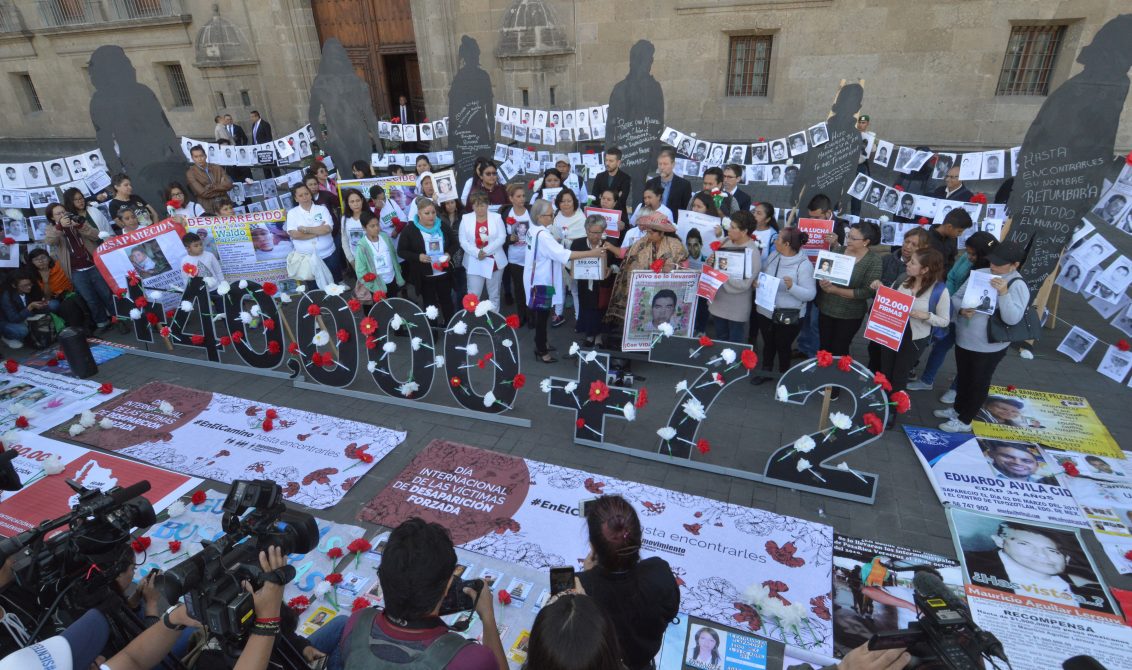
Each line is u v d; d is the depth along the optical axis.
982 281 4.78
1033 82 11.67
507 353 5.39
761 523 4.33
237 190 9.75
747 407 5.84
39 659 1.75
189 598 1.93
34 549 2.23
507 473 4.93
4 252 7.29
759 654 3.36
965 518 4.29
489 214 6.68
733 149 7.91
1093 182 5.84
